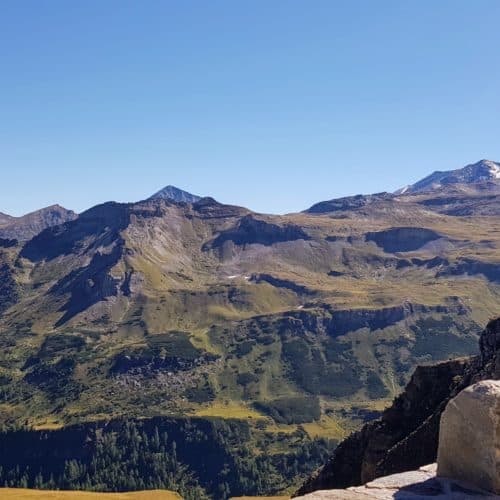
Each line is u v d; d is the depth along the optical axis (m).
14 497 118.50
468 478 16.73
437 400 69.81
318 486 74.56
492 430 16.14
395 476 17.52
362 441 74.25
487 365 63.19
